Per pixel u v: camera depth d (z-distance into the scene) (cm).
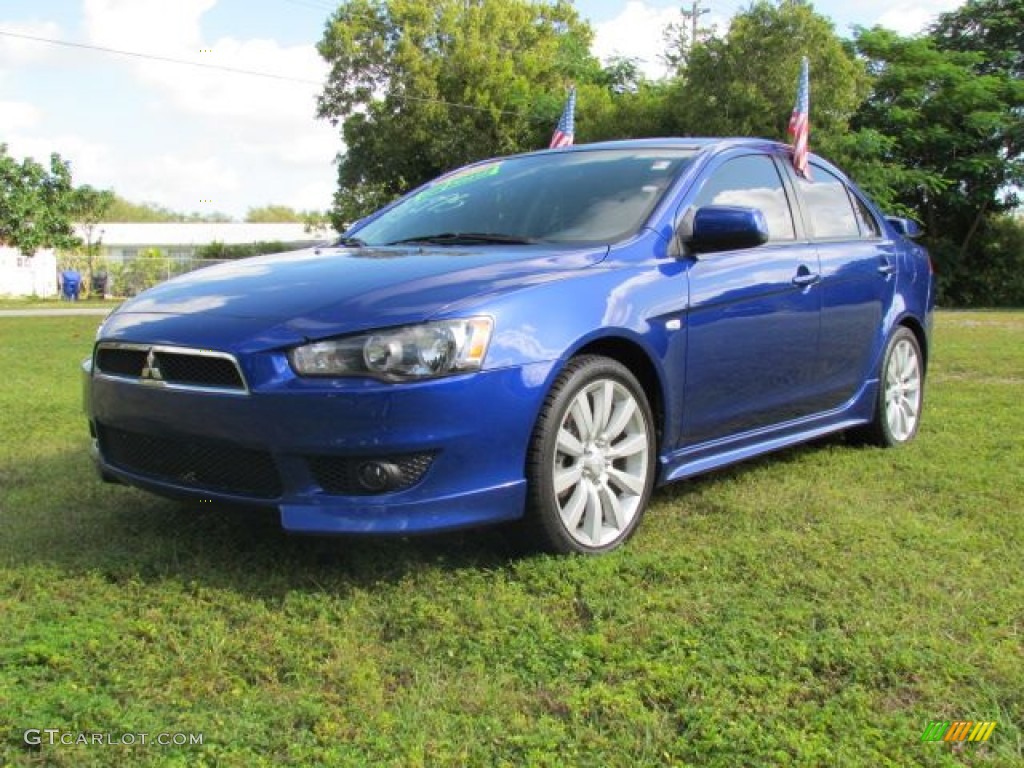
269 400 305
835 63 2672
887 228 562
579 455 344
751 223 379
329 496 308
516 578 325
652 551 352
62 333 1449
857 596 308
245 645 274
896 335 538
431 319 308
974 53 3139
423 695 247
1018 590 315
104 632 280
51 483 446
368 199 3797
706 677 255
